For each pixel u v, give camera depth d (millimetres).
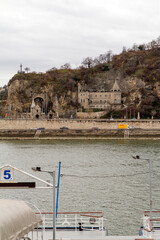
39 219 29188
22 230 26469
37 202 72312
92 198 75625
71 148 181750
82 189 84312
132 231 54906
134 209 67188
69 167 116250
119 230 55406
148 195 77938
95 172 106500
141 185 88062
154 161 127625
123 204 70750
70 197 76312
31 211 28422
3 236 24391
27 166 118938
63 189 84000
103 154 152250
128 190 82938
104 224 58312
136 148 177625
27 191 81312
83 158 139000
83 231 43812
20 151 167500
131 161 128875
